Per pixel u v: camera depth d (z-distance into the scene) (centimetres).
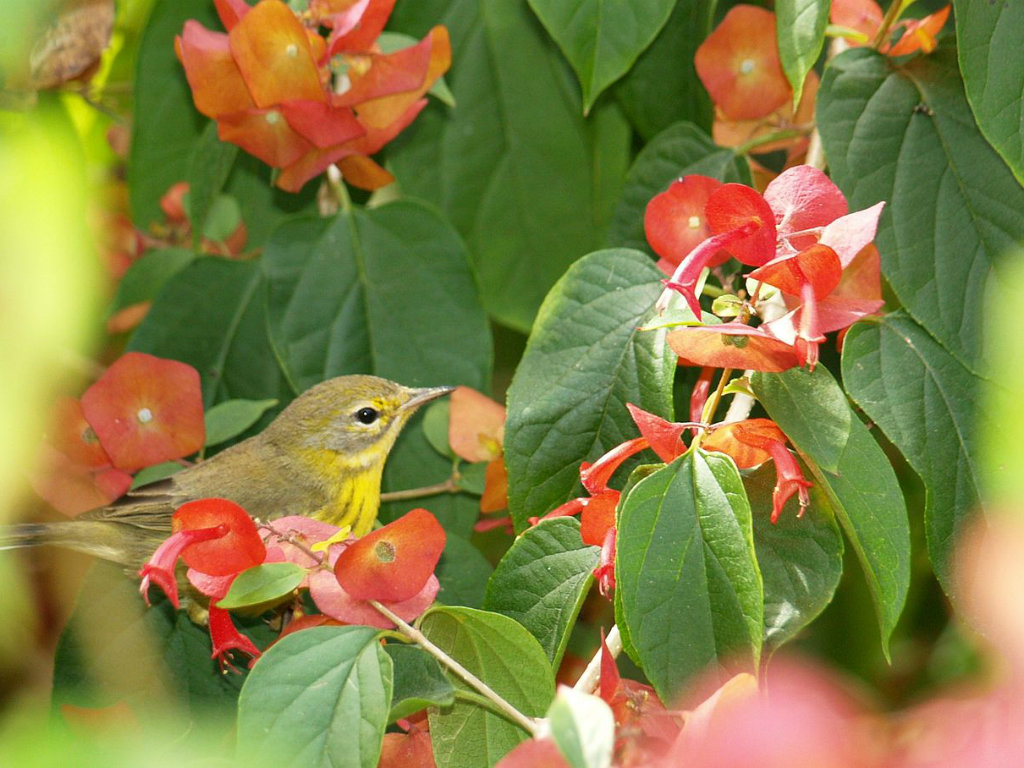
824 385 204
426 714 211
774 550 205
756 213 204
